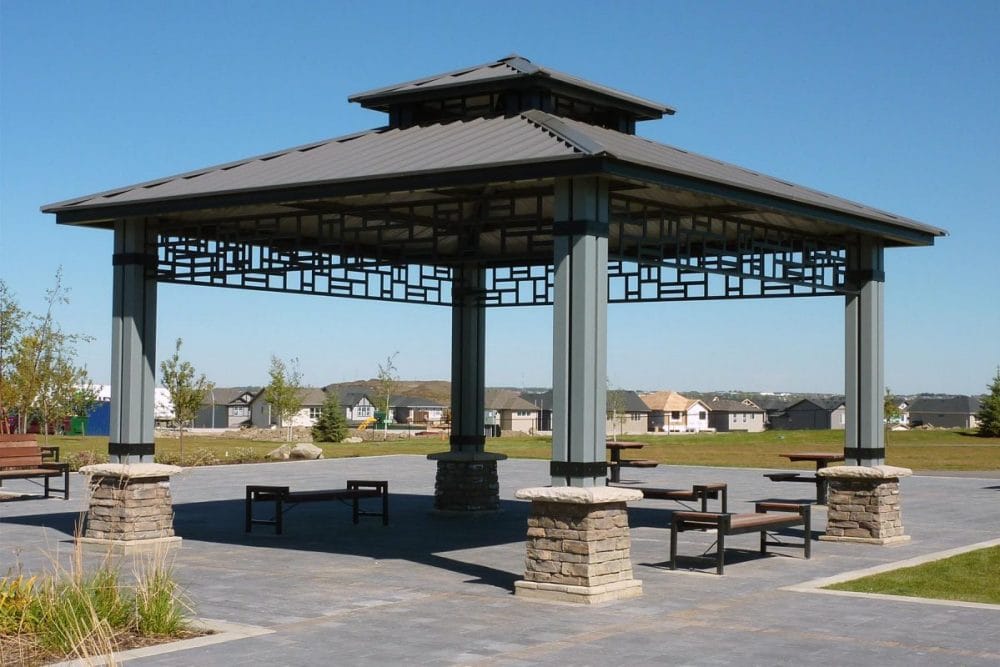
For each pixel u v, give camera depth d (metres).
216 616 10.55
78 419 61.12
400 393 119.06
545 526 11.62
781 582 12.69
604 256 11.78
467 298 19.55
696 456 37.28
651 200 13.71
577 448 11.55
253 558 14.38
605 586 11.44
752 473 29.09
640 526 18.19
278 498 16.84
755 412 129.38
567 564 11.44
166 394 73.69
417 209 16.02
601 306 11.73
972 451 43.59
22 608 9.23
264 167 14.80
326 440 54.62
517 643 9.41
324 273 16.94
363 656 8.89
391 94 15.41
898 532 16.19
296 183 12.74
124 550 14.28
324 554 14.76
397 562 14.08
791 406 129.50
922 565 13.66
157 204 14.33
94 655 8.49
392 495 23.27
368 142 14.84
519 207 15.62
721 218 14.76
